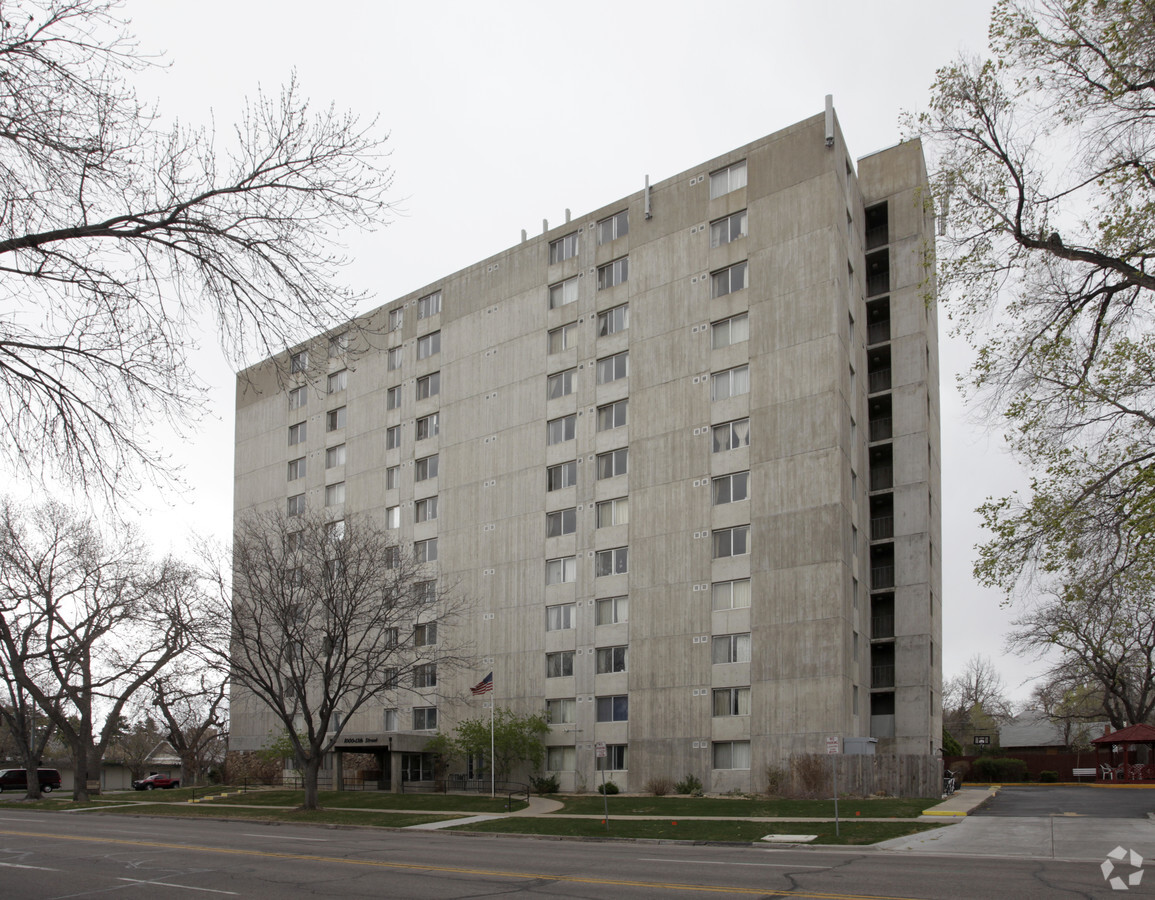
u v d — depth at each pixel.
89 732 56.78
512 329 57.12
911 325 51.69
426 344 62.25
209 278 10.17
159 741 114.06
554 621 51.56
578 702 49.44
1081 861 19.16
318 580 46.53
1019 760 59.66
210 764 84.25
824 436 44.03
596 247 54.12
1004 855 20.48
